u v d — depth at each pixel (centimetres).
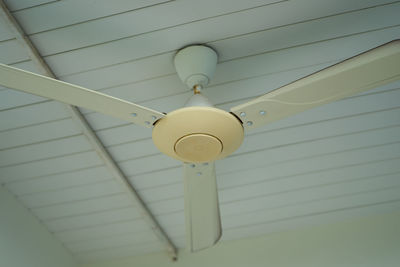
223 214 296
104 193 275
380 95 215
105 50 183
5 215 265
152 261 329
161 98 208
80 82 197
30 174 258
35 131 226
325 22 178
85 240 317
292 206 293
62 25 172
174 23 173
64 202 282
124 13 168
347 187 279
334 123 230
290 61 195
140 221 301
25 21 170
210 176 176
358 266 290
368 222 306
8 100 206
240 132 152
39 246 292
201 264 318
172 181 263
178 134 148
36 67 189
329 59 196
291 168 260
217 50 186
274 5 169
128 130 225
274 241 314
